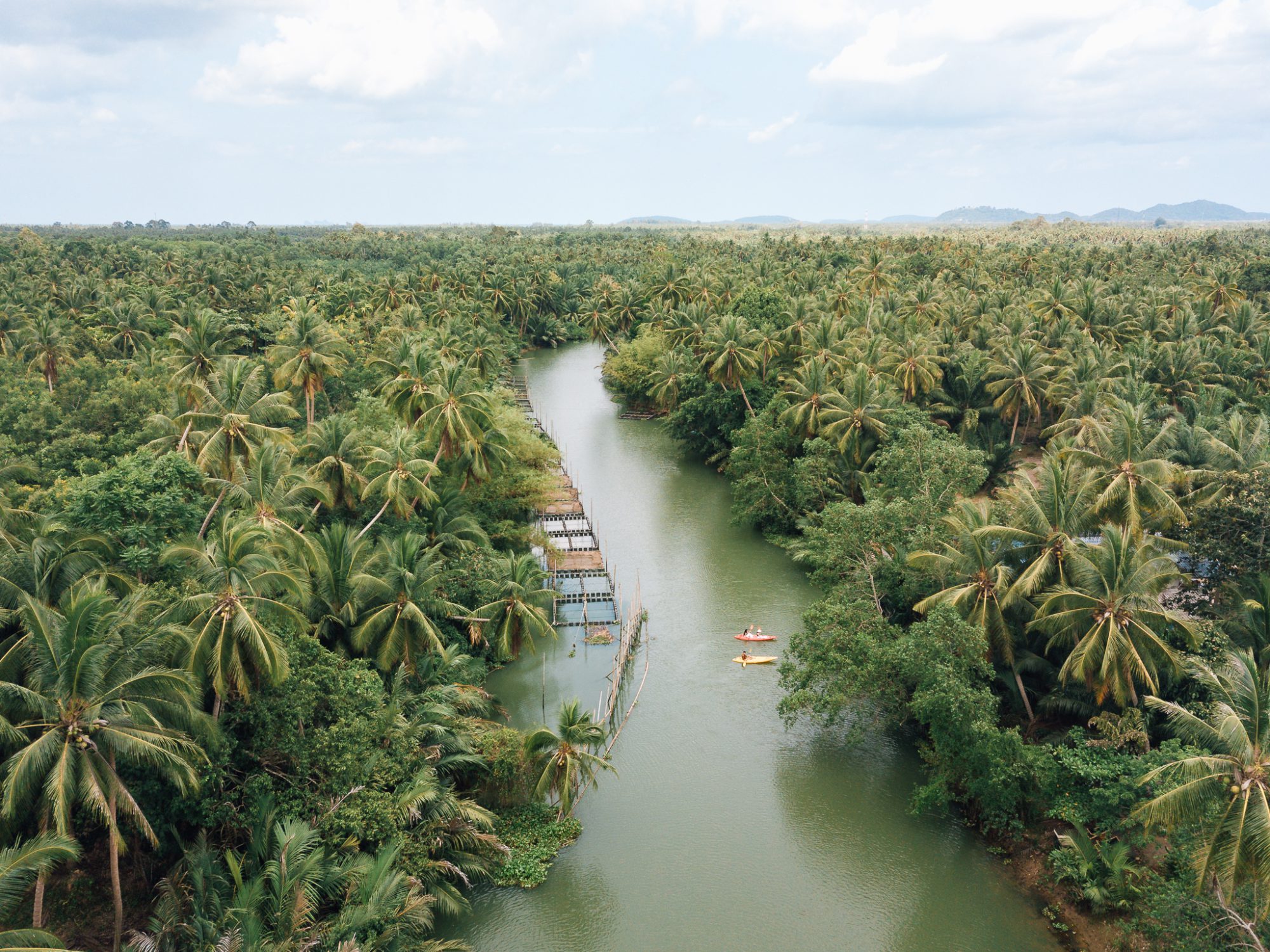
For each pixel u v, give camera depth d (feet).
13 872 71.20
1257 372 271.28
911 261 513.04
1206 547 140.26
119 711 84.17
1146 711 122.62
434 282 492.95
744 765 144.36
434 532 187.32
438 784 113.91
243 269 483.10
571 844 125.49
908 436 188.03
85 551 103.91
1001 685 139.23
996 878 117.70
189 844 99.96
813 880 118.93
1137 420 152.66
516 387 435.94
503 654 165.99
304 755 105.60
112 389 217.56
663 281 467.11
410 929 97.91
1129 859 110.32
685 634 188.85
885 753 146.00
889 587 160.76
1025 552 132.98
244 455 165.07
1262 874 80.94
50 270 444.96
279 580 112.88
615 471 307.78
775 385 295.28
